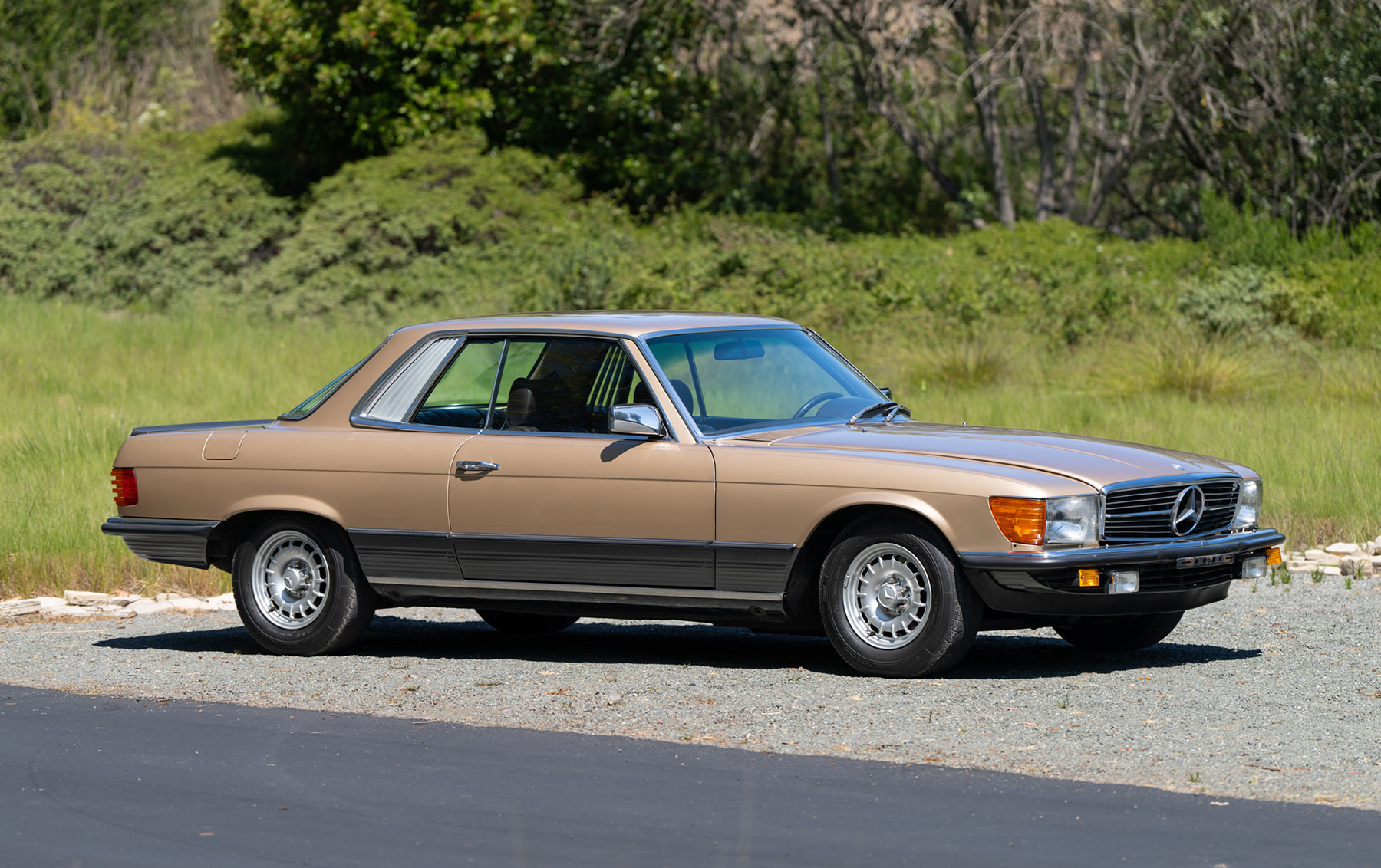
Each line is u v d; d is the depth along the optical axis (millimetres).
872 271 44188
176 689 13555
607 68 58250
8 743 11609
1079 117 55719
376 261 51250
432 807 9695
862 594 13289
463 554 14438
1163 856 8523
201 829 9375
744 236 50875
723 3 59500
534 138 57531
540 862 8602
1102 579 12688
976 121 63656
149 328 43906
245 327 45969
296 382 36406
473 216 51875
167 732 11891
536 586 14281
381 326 48375
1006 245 50719
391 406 15008
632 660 14781
